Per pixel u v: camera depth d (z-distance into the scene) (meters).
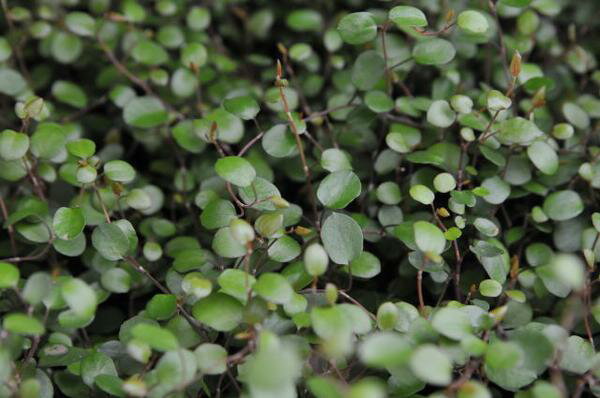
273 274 0.42
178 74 0.51
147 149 0.51
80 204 0.47
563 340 0.43
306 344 0.43
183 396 0.42
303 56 0.51
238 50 0.57
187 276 0.44
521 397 0.42
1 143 0.46
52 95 0.53
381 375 0.43
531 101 0.49
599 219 0.45
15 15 0.53
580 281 0.40
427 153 0.47
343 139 0.49
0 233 0.49
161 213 0.50
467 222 0.46
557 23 0.55
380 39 0.50
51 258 0.48
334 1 0.56
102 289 0.46
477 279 0.46
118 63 0.52
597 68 0.54
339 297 0.46
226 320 0.43
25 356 0.44
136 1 0.55
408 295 0.47
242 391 0.43
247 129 0.51
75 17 0.51
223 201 0.45
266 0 0.57
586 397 0.44
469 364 0.42
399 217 0.47
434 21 0.53
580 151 0.48
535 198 0.49
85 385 0.44
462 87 0.51
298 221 0.47
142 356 0.42
